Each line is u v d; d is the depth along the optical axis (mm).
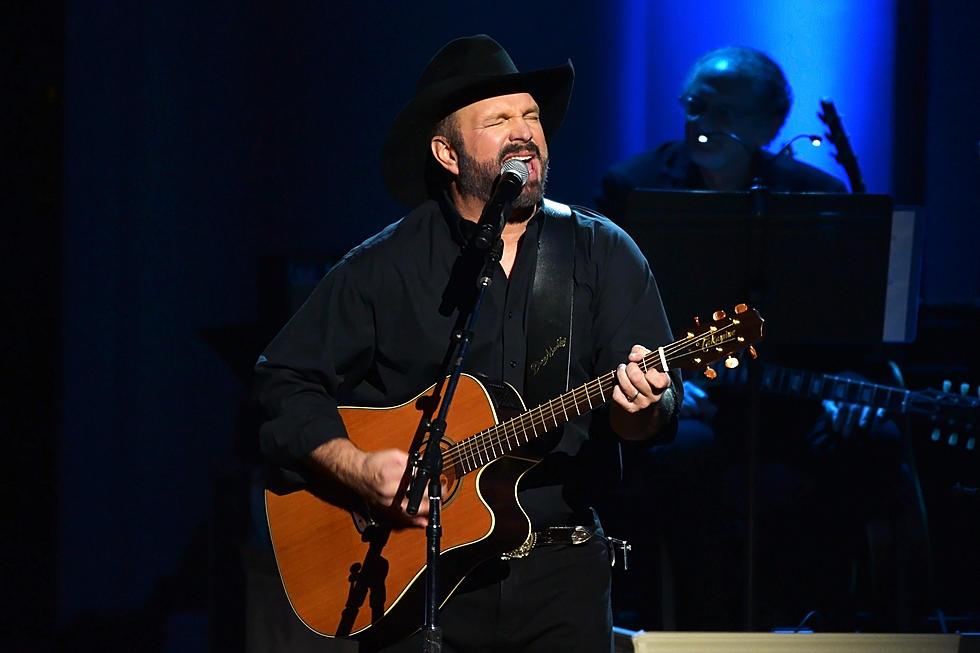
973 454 16375
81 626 18453
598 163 20734
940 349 17016
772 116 16031
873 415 14922
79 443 18766
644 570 15617
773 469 15344
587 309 9094
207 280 19422
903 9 20094
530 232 9203
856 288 13180
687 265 13078
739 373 14875
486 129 9055
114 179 18875
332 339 9344
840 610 15758
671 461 14695
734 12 20547
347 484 8938
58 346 18891
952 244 19875
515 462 8828
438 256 9227
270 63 19953
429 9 20469
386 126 20375
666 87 20719
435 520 8094
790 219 12953
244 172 19766
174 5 19188
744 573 13234
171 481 19109
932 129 19969
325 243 20203
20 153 18828
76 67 18672
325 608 9188
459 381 9016
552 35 20656
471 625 8789
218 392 19344
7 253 18844
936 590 16438
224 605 15398
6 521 19000
